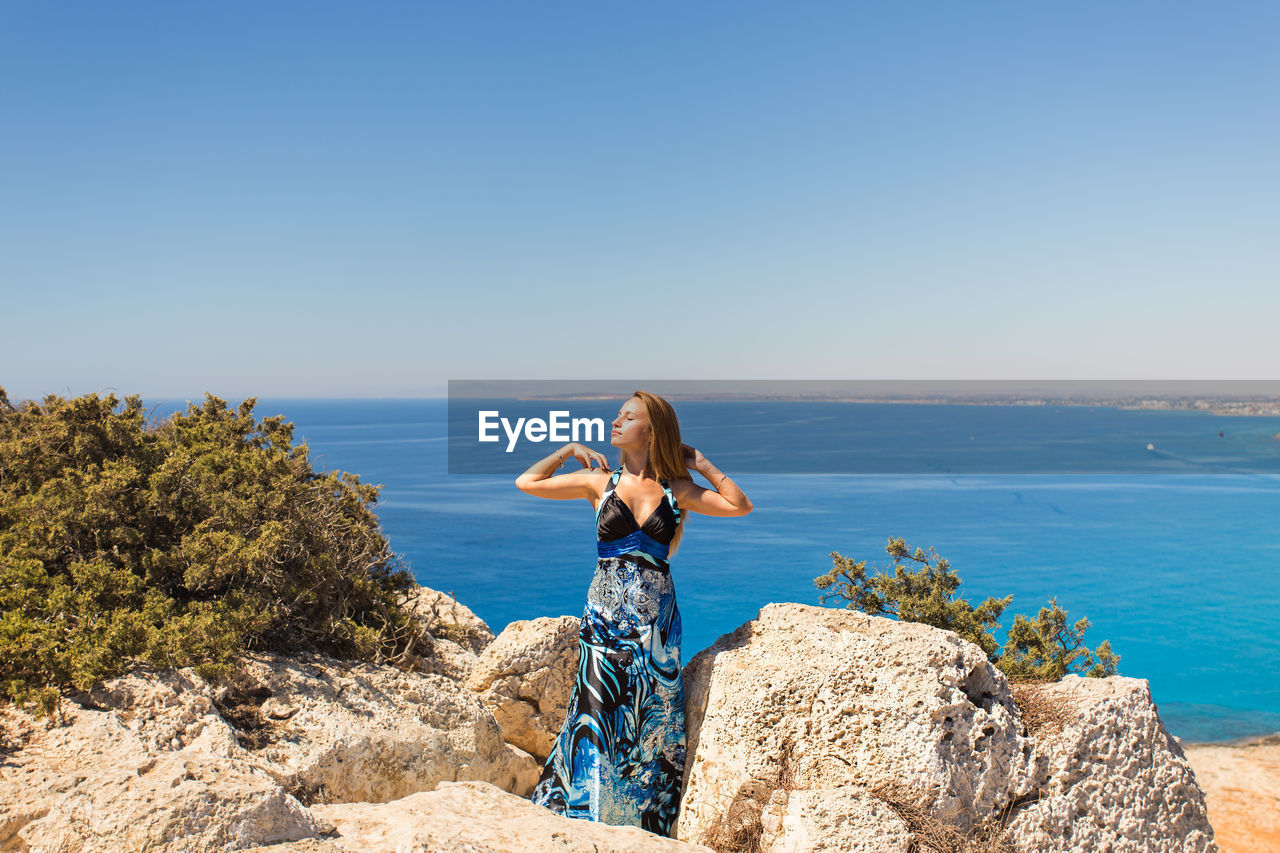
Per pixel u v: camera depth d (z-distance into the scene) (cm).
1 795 309
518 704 650
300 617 643
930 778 362
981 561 6981
